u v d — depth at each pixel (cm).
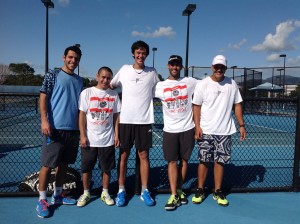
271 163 622
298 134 435
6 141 826
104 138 365
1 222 326
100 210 364
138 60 369
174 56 376
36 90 1873
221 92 377
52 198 378
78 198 401
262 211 373
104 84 358
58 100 341
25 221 330
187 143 383
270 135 980
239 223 341
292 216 361
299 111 432
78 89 355
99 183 464
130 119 376
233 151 744
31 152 684
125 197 389
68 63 344
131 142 382
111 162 375
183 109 379
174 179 384
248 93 2005
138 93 375
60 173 369
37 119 1320
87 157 364
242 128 396
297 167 439
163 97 381
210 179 508
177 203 380
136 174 416
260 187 448
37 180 410
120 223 333
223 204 385
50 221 332
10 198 391
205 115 384
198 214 361
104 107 362
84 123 359
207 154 386
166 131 385
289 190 443
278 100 426
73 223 329
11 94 385
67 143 352
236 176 530
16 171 529
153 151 714
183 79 381
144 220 341
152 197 411
